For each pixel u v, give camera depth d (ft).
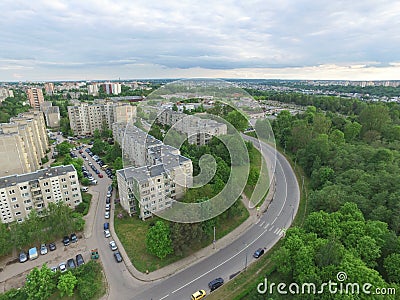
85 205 174.29
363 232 102.58
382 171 146.41
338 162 181.57
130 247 134.21
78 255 129.59
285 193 189.67
